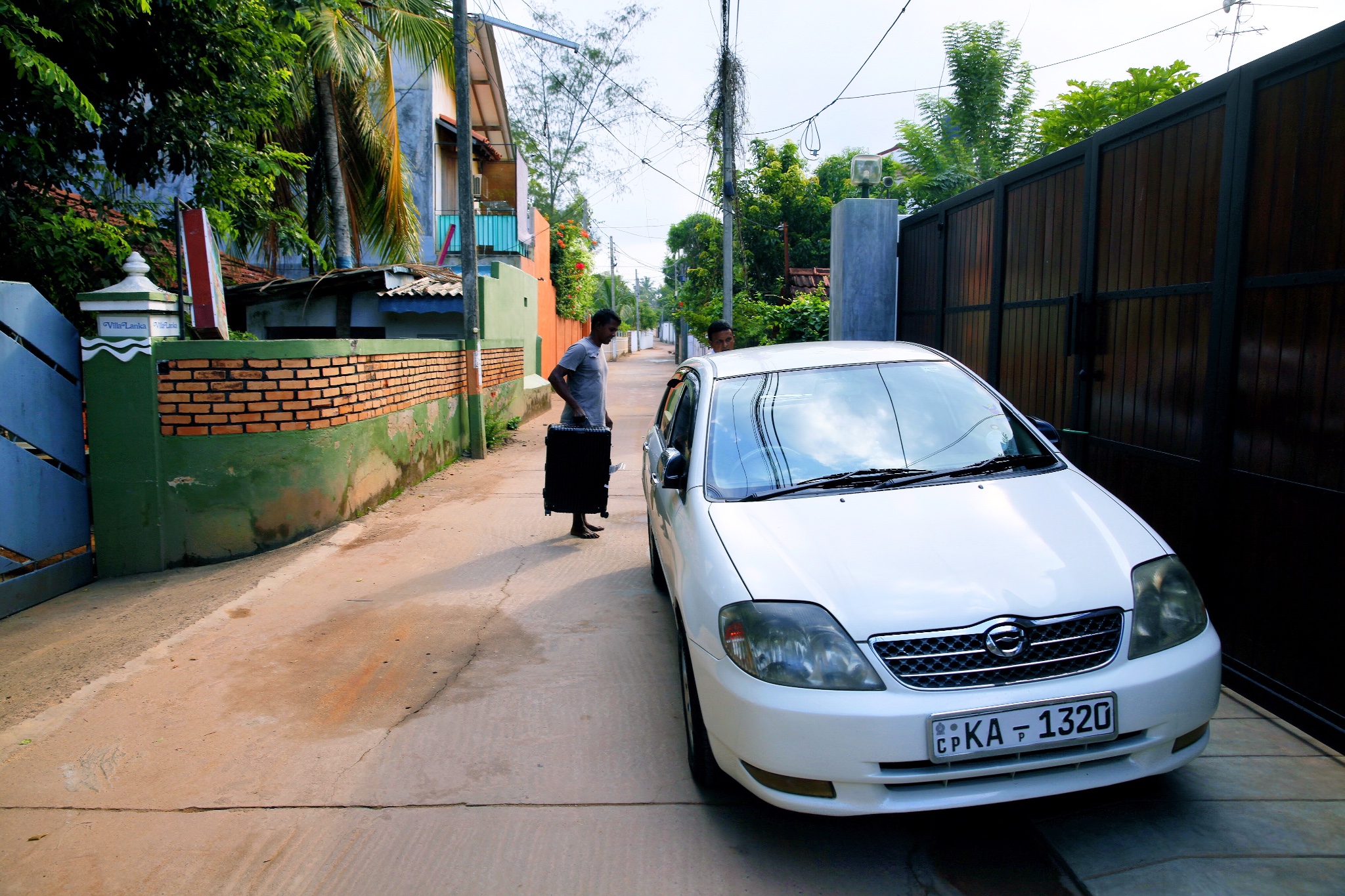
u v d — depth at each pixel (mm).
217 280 6434
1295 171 3295
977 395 3893
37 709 3930
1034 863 2646
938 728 2408
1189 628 2678
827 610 2580
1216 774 3031
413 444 9039
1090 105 11625
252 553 6371
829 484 3346
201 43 7500
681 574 3178
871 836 2818
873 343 4402
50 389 5699
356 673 4273
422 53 13797
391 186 14312
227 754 3479
